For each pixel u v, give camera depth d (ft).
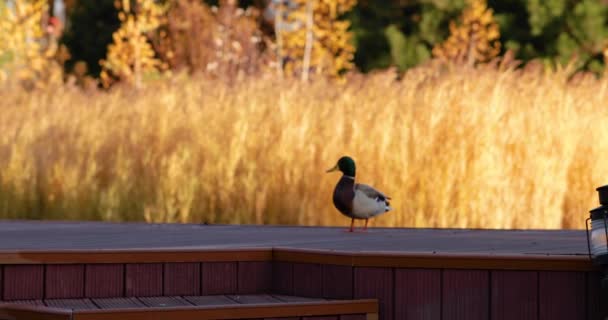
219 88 52.85
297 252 24.88
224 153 46.91
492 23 125.39
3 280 23.38
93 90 61.93
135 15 125.08
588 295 23.18
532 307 23.25
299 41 116.16
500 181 44.42
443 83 47.91
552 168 45.11
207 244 27.35
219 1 119.75
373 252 23.59
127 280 24.25
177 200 46.21
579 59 120.78
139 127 49.75
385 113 46.44
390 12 131.23
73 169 47.88
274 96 50.80
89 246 26.40
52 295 23.73
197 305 22.80
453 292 23.30
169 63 109.40
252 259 25.27
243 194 45.78
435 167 44.06
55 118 54.03
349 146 45.24
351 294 23.71
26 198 48.83
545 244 28.12
